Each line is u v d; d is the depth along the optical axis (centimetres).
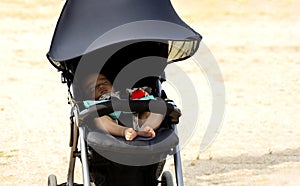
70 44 1616
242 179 2291
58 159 2562
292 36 5181
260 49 4731
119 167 1620
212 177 2314
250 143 2744
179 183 1620
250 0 6309
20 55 4528
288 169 2402
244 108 3322
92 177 1684
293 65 4312
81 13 1639
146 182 1669
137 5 1625
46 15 5634
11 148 2698
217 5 6125
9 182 2308
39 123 3069
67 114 3238
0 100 3484
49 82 3900
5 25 5325
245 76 4009
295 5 6238
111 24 1605
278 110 3288
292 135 2864
